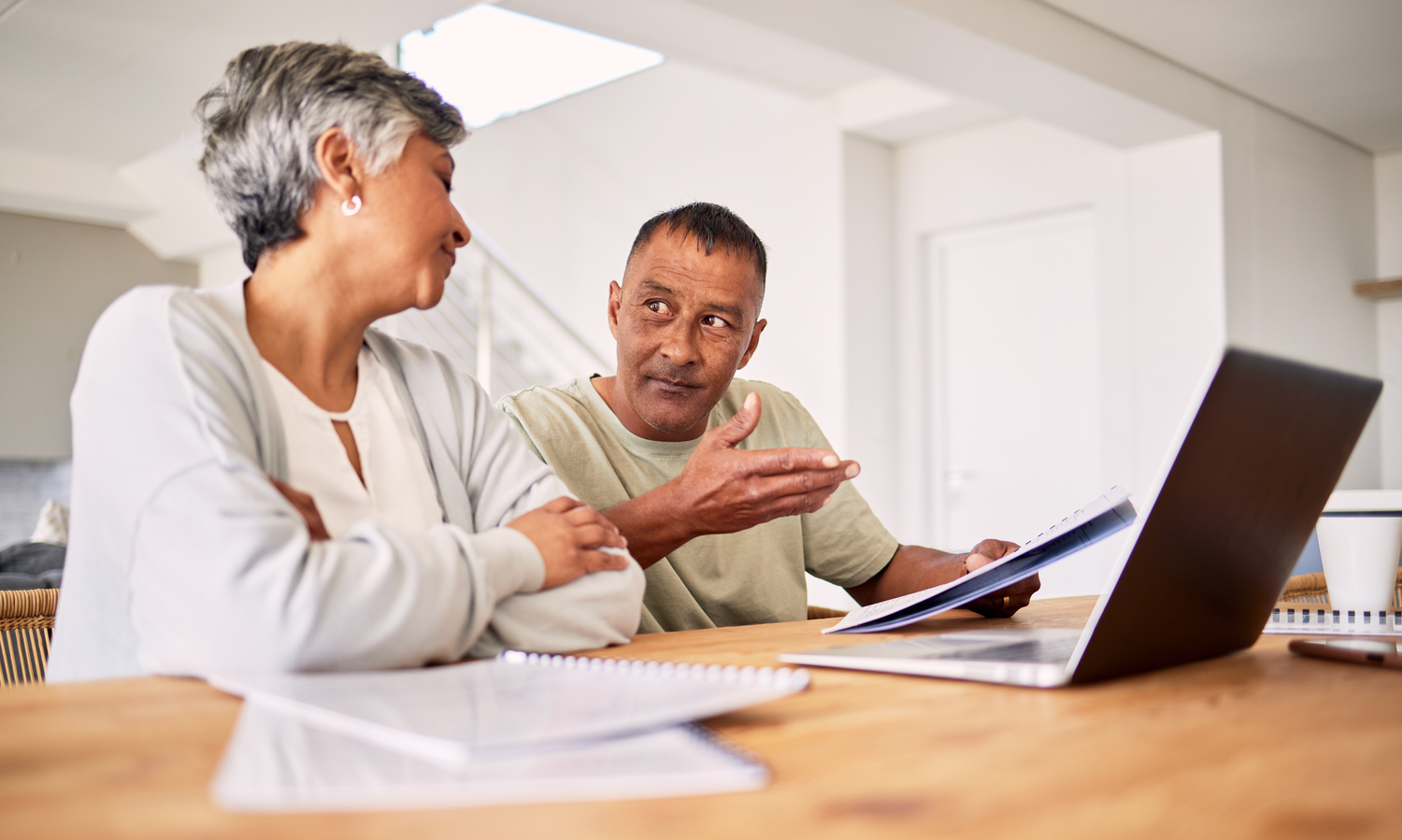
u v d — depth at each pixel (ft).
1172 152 13.19
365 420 3.16
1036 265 15.02
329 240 2.92
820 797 1.22
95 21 12.13
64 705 1.83
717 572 4.78
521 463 3.44
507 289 20.18
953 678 2.15
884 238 15.92
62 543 11.55
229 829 1.08
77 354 21.27
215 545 2.18
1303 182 14.10
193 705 1.83
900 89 14.61
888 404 15.78
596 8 12.58
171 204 20.10
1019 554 2.72
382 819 1.12
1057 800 1.22
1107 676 2.11
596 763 1.29
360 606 2.20
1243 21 11.00
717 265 4.36
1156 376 13.26
